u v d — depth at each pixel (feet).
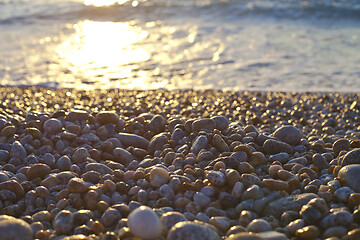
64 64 6.46
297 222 1.78
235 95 4.84
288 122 3.59
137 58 6.70
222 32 8.12
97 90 5.26
